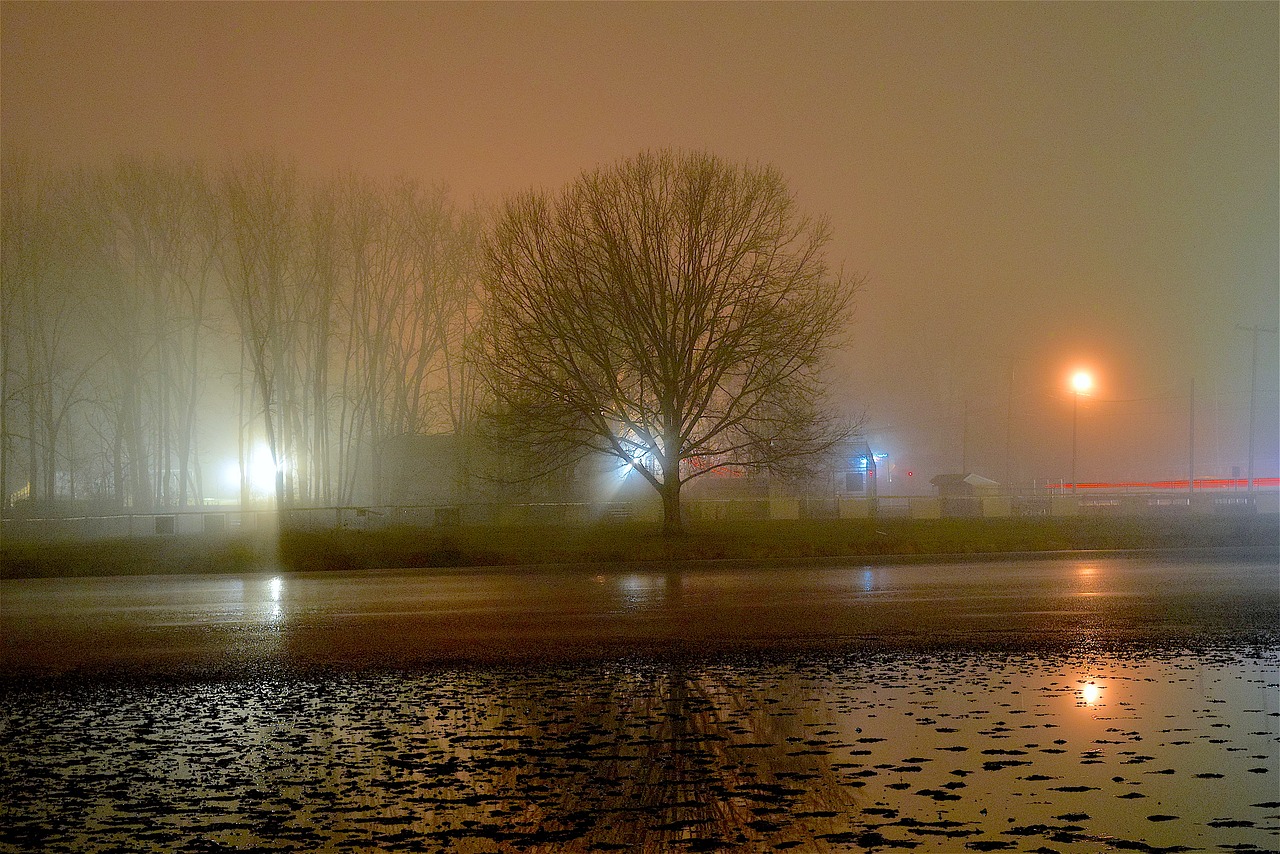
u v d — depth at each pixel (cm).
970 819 1052
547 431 4562
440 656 1978
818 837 1011
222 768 1252
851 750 1291
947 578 3400
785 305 4538
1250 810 1072
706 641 2108
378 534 4912
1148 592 2902
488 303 5481
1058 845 987
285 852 985
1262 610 2484
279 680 1775
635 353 4506
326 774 1222
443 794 1144
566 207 4647
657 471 6272
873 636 2144
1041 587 3067
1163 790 1133
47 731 1439
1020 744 1308
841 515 6197
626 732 1391
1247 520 5684
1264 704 1509
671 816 1071
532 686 1689
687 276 4550
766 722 1432
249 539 4697
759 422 4672
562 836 1021
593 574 3753
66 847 1000
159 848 998
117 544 4544
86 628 2427
